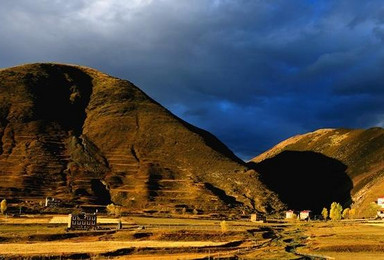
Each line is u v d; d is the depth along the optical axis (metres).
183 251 92.88
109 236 112.75
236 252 93.62
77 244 97.56
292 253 93.94
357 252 97.25
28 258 77.25
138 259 80.50
